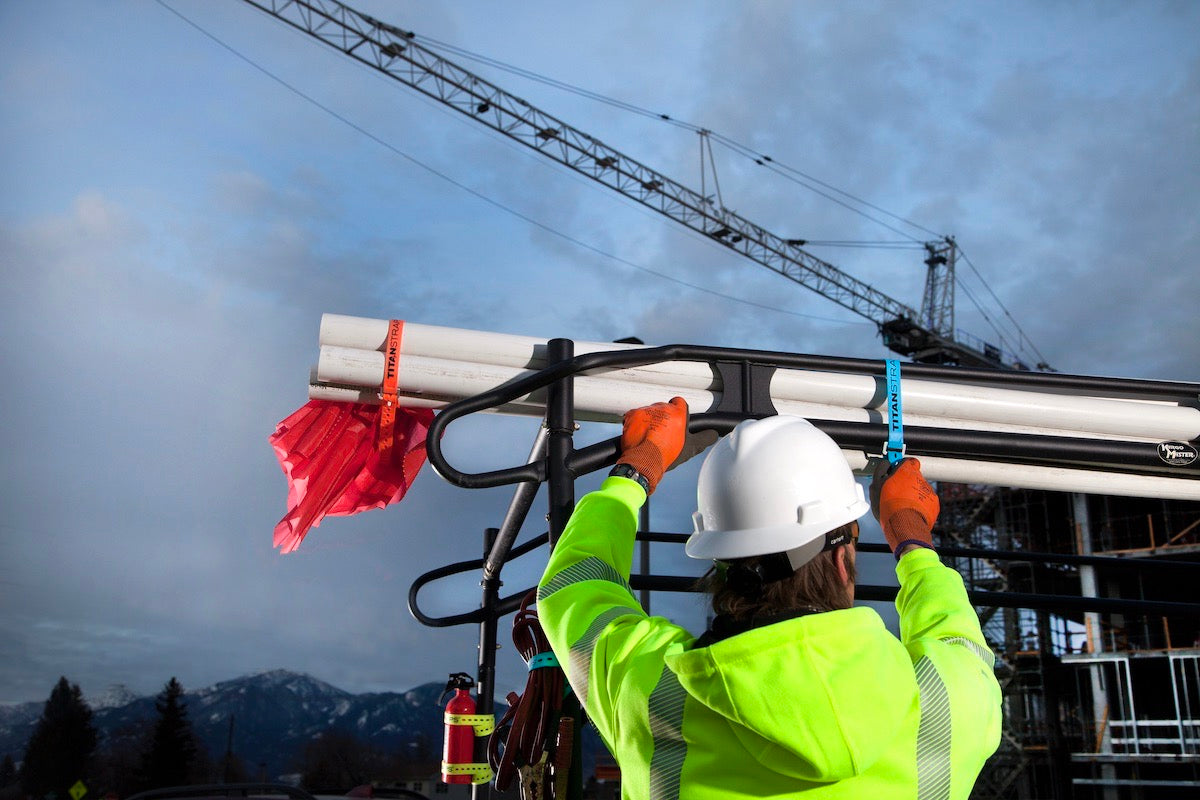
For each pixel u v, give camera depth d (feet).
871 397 10.52
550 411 8.79
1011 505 147.43
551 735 7.20
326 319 9.81
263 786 20.27
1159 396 10.59
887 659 4.88
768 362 9.46
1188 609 11.30
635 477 6.66
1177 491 11.41
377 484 10.02
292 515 9.76
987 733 5.20
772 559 5.65
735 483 5.93
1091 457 9.77
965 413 10.72
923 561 6.27
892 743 4.91
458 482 8.42
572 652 5.72
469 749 12.51
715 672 4.84
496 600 13.19
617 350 9.11
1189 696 132.87
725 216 210.38
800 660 4.74
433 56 185.98
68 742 296.71
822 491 5.88
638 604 6.03
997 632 142.00
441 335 9.79
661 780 5.19
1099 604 11.41
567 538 6.23
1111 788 130.72
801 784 4.94
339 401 9.95
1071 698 142.20
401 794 25.67
